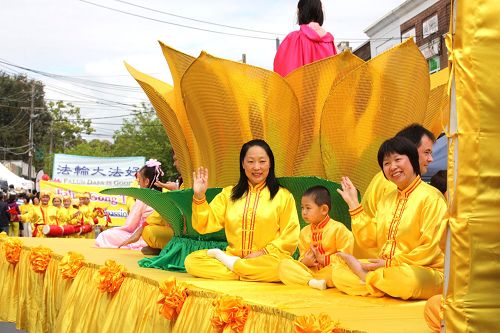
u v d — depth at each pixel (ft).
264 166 15.99
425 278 12.04
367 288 12.71
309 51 19.76
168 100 20.48
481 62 7.78
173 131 20.98
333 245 15.25
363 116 17.66
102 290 16.43
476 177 7.77
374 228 13.94
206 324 12.35
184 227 19.34
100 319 16.84
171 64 19.72
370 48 64.75
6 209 55.62
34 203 52.34
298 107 18.06
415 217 12.81
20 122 160.35
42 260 21.12
